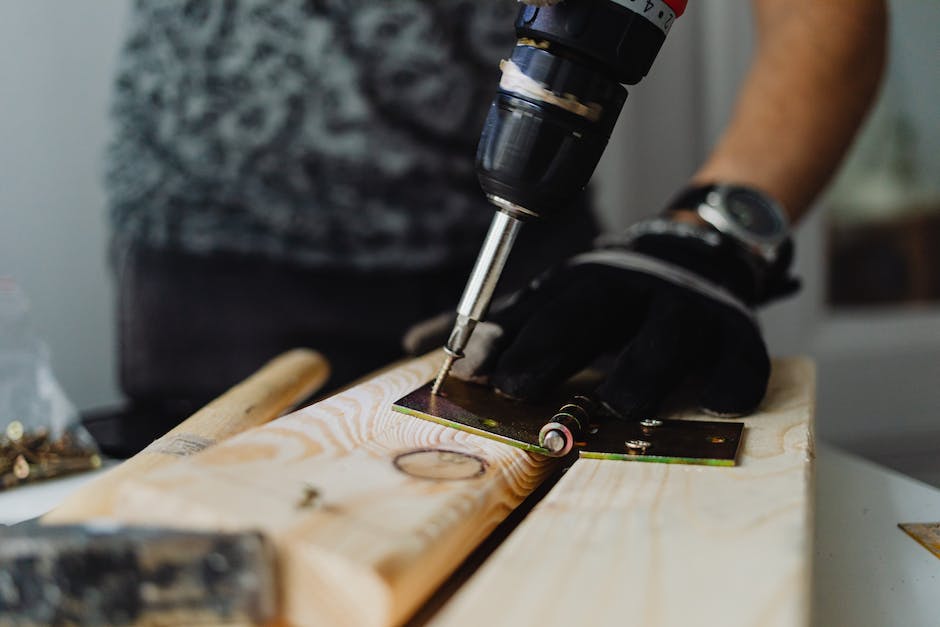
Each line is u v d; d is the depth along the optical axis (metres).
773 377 0.66
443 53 0.90
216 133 0.90
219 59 0.88
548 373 0.55
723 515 0.39
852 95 0.79
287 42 0.87
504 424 0.50
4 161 1.19
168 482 0.37
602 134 0.47
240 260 0.95
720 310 0.61
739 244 0.69
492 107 0.49
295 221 0.93
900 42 1.52
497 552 0.39
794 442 0.50
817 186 0.80
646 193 1.60
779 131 0.78
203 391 0.97
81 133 1.23
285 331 0.96
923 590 0.47
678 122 1.57
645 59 0.47
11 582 0.32
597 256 0.66
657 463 0.46
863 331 1.58
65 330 1.26
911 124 1.54
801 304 1.56
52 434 0.72
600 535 0.37
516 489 0.45
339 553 0.32
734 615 0.31
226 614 0.32
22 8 1.17
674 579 0.33
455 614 0.32
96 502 0.37
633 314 0.62
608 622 0.31
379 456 0.43
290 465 0.41
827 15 0.77
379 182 0.93
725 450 0.47
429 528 0.35
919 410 1.61
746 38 1.50
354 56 0.88
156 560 0.31
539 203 0.48
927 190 1.56
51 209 1.23
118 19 1.22
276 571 0.33
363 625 0.32
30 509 0.63
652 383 0.54
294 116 0.90
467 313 0.52
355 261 0.96
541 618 0.31
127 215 0.95
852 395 1.59
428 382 0.57
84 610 0.32
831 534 0.55
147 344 0.96
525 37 0.47
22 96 1.19
